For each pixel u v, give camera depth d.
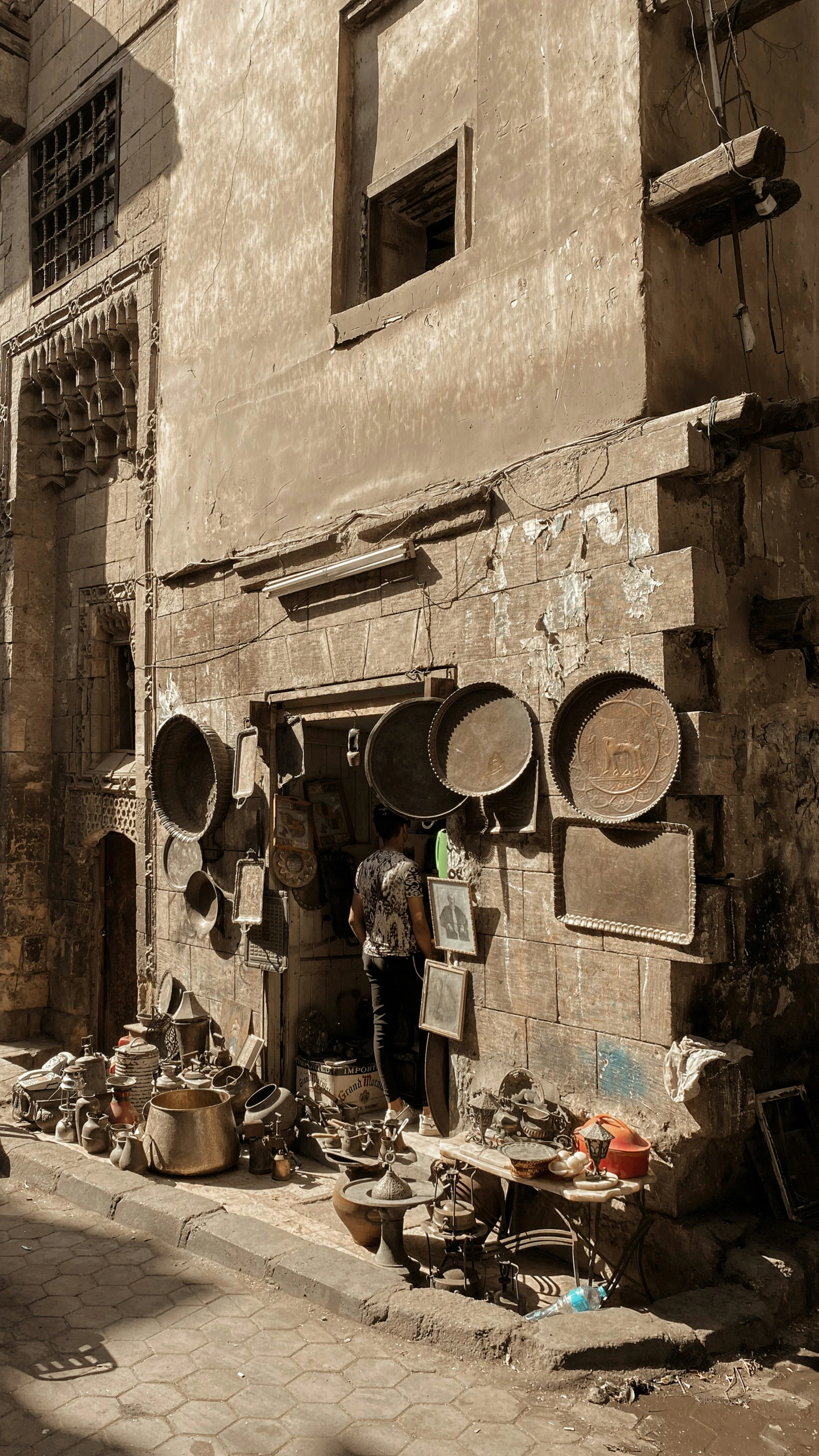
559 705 4.65
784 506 5.00
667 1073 4.12
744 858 4.38
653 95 4.61
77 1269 4.43
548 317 4.91
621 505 4.47
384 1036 5.61
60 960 10.27
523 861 4.87
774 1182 4.46
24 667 10.48
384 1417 3.28
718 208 4.51
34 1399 3.38
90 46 9.66
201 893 7.41
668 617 4.26
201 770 7.44
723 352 4.90
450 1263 4.29
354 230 6.43
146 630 8.29
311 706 6.53
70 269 9.90
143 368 8.45
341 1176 5.59
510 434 5.07
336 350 6.28
